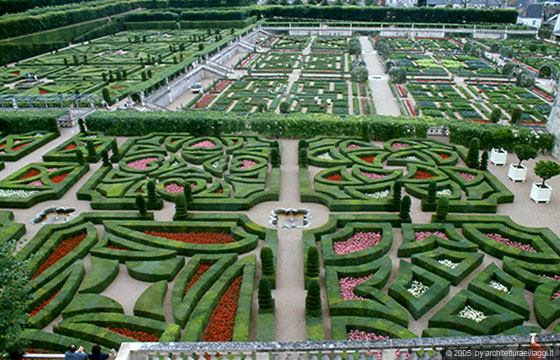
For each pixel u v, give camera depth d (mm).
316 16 169625
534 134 46312
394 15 163875
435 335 21766
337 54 115750
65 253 30078
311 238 31031
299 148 44906
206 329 23469
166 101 73812
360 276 27391
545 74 87250
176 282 26516
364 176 40062
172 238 31969
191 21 158750
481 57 111125
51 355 19125
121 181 40094
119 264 29391
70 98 65562
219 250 29812
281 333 23391
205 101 73125
